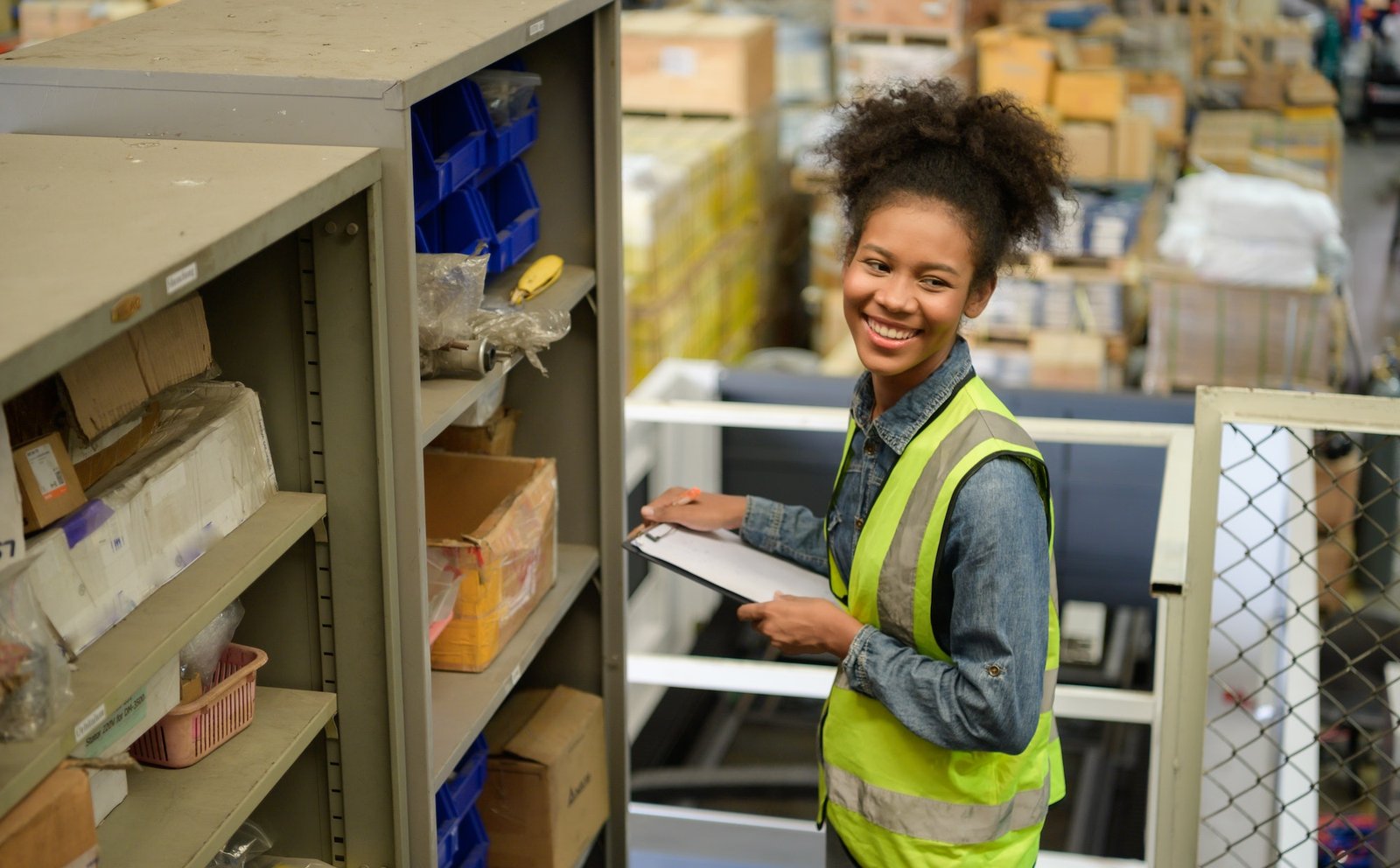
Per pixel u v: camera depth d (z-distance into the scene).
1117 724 4.29
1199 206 5.82
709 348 6.09
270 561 1.55
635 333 5.34
